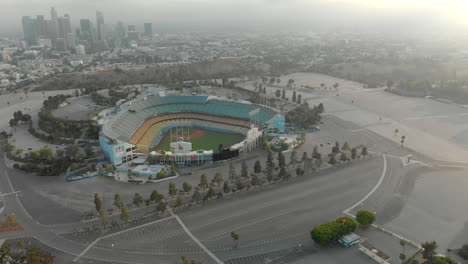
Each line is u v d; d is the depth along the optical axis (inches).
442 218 7263.8
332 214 7436.0
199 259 6092.5
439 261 5462.6
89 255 6225.4
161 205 7411.4
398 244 6417.3
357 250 6274.6
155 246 6466.5
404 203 7849.4
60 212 7623.0
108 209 7677.2
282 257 6122.1
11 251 6299.2
